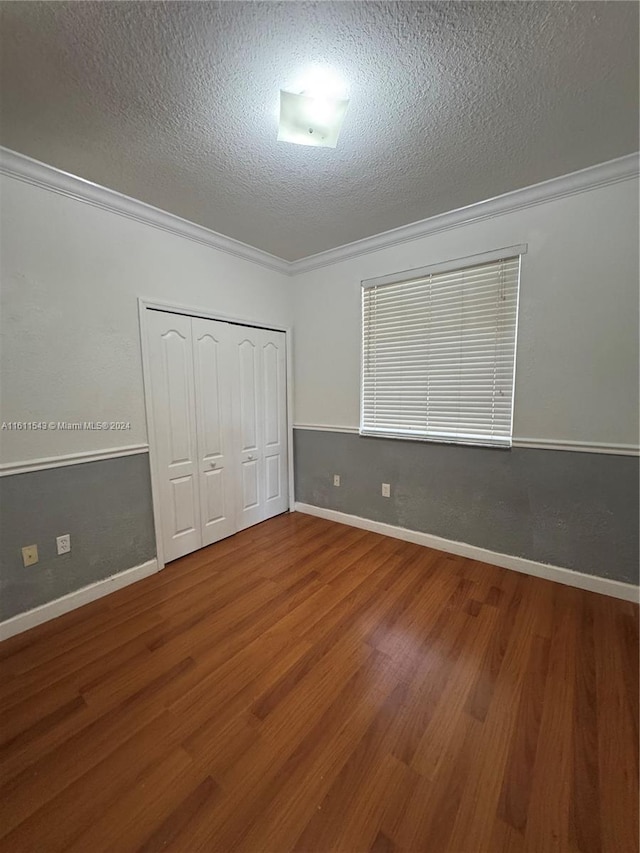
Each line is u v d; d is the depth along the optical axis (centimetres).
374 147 171
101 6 106
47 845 97
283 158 178
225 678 153
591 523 213
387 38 118
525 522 234
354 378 307
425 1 106
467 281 244
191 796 109
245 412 307
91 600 210
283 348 338
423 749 122
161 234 237
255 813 104
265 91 137
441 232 248
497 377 238
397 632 181
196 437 268
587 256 201
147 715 136
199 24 112
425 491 276
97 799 108
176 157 176
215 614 197
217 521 288
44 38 115
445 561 254
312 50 121
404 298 274
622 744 123
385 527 301
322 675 154
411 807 105
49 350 191
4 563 180
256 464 321
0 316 174
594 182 193
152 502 241
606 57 123
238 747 123
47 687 149
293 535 302
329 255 302
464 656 164
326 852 96
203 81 132
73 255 197
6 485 179
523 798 107
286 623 189
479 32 116
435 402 266
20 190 177
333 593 216
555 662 160
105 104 142
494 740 125
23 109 143
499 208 221
